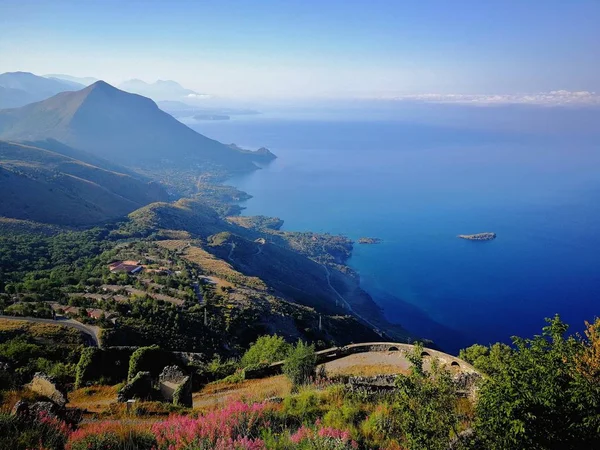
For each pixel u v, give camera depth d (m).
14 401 16.89
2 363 21.34
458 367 26.56
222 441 11.82
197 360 38.12
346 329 99.50
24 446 12.40
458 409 15.23
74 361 41.47
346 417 15.49
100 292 84.25
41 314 67.00
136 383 21.14
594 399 11.45
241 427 13.78
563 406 11.50
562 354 13.40
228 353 64.75
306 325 87.12
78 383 27.09
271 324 79.94
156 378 25.55
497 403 11.72
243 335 72.69
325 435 12.86
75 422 15.64
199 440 12.50
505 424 11.48
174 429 13.29
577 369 12.73
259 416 14.66
